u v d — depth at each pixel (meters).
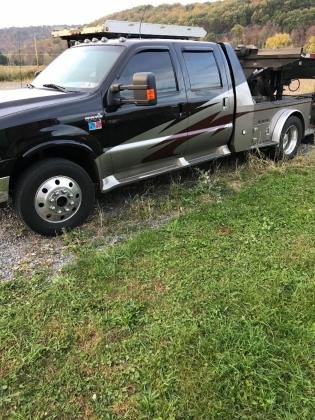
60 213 4.19
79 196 4.29
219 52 5.54
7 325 2.92
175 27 6.11
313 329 2.77
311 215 4.47
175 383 2.40
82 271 3.54
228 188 5.47
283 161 6.64
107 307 3.09
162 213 4.74
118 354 2.64
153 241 3.99
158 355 2.61
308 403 2.25
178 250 3.83
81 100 4.15
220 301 3.09
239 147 6.00
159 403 2.29
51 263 3.75
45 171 3.98
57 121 3.97
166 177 5.80
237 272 3.45
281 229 4.19
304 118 7.12
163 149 4.98
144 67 4.67
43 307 3.11
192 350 2.63
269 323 2.84
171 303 3.10
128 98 4.43
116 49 4.62
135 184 5.54
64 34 6.30
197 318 2.92
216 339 2.70
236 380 2.39
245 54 7.42
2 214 4.69
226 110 5.59
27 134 3.79
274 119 6.48
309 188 5.32
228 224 4.33
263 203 4.82
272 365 2.50
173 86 4.94
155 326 2.86
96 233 4.29
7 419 2.24
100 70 4.48
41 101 4.07
